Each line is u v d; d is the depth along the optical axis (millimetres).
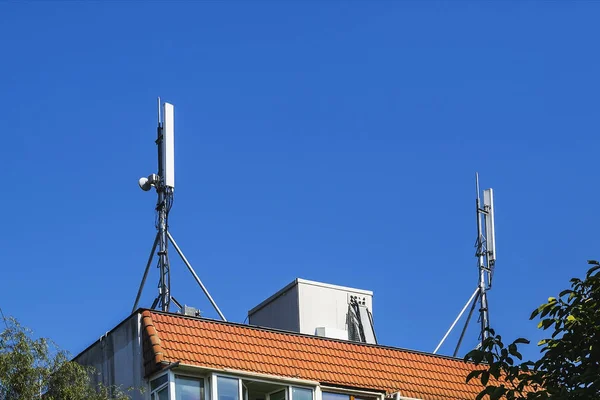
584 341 24266
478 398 23891
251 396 34000
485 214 45781
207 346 33125
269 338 34719
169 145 39656
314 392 34469
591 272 25188
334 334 39688
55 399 30328
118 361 34188
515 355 23922
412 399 36688
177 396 31797
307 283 41375
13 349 30328
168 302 37625
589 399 22609
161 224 38625
